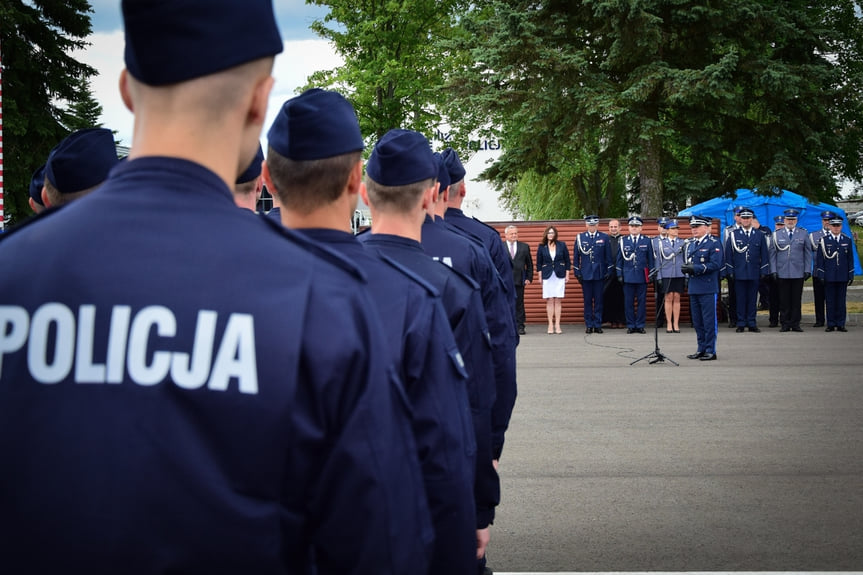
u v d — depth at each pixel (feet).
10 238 3.98
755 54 73.77
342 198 6.68
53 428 3.56
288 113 6.56
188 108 3.94
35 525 3.50
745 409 28.19
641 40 69.26
